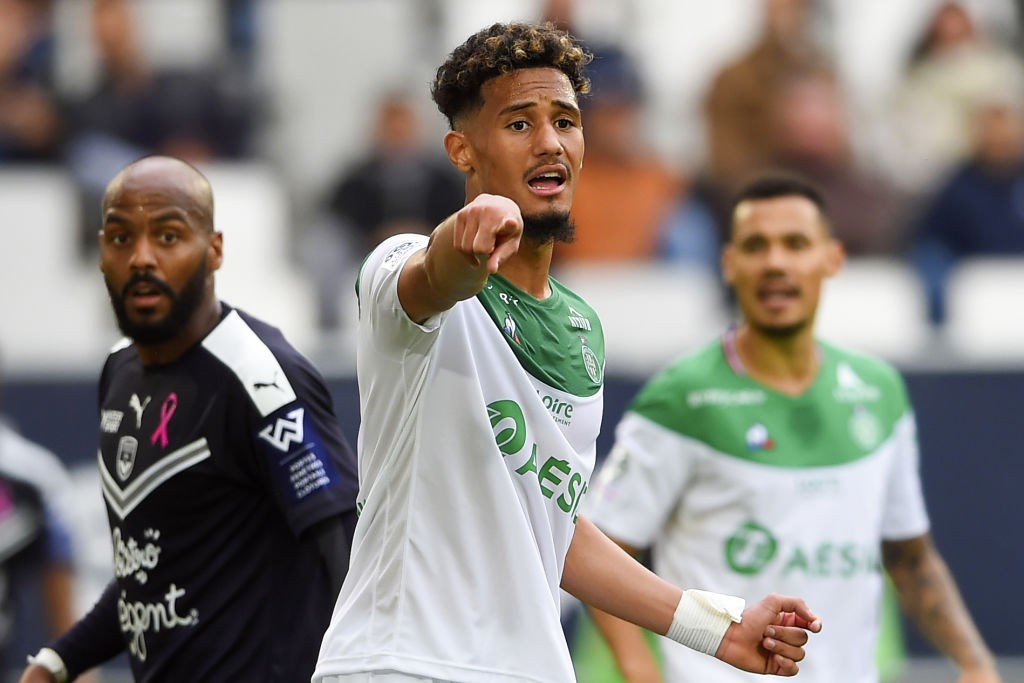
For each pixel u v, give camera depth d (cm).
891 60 4397
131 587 1561
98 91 3856
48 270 3491
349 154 4169
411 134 3691
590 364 1325
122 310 1573
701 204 3828
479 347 1242
